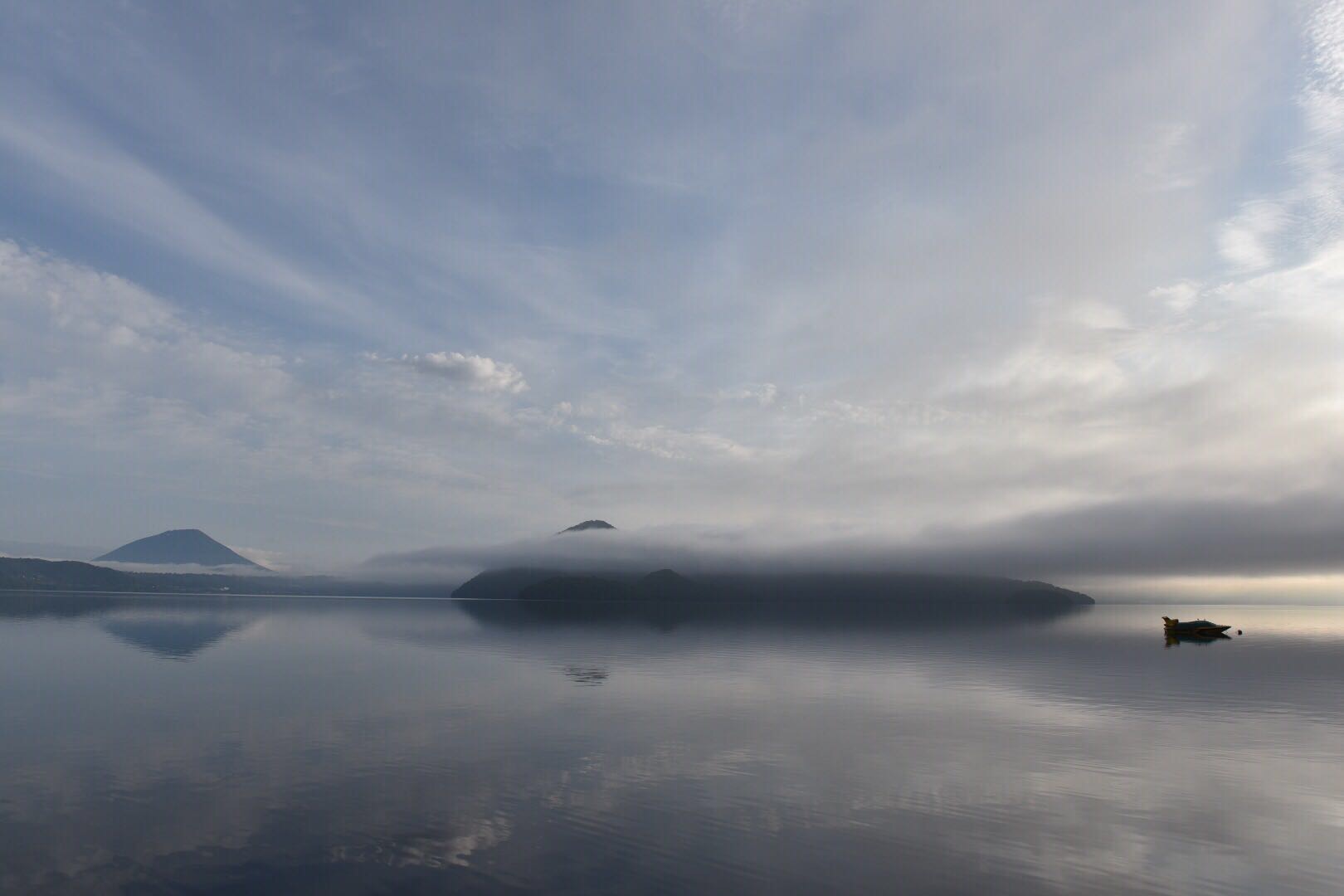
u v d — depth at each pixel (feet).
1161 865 78.18
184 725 140.36
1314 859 80.23
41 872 73.51
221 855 77.77
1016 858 79.36
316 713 154.20
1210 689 203.31
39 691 183.32
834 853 79.92
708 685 200.75
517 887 70.85
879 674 229.66
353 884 71.15
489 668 240.94
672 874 74.23
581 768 111.04
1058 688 202.80
